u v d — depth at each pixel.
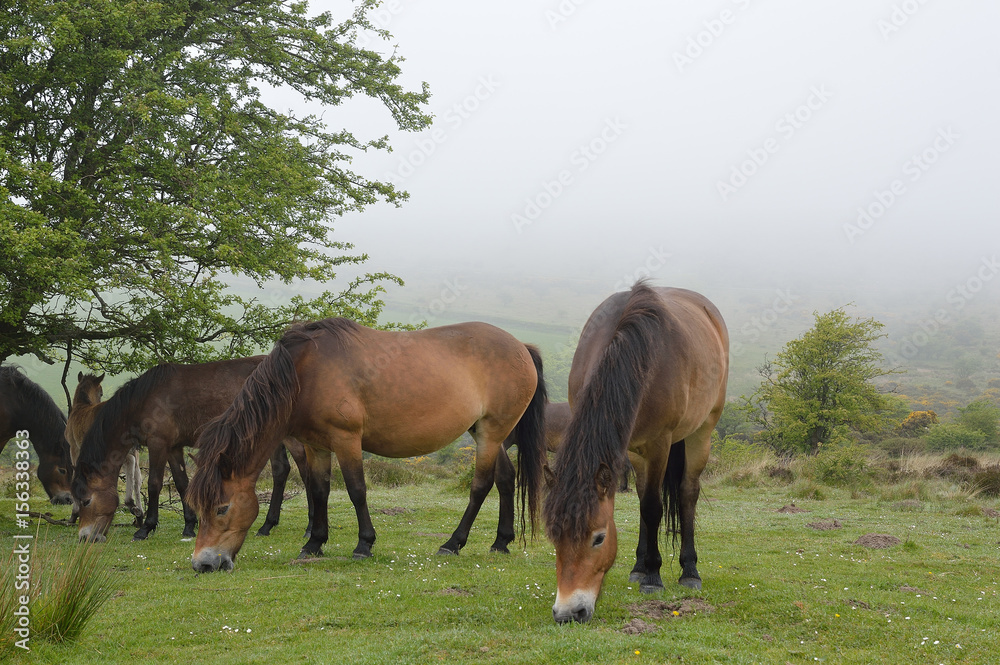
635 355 4.96
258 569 6.71
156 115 9.46
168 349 10.13
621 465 4.70
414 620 4.90
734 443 28.05
